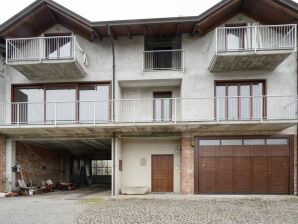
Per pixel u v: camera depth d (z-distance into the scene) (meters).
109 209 10.08
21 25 14.12
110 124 13.01
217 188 13.80
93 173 27.03
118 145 14.64
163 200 12.09
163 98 14.03
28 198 13.29
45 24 14.85
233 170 13.84
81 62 14.01
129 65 14.64
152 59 14.98
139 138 14.88
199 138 14.10
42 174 18.02
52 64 13.34
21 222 8.27
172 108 15.15
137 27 13.89
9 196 13.92
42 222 8.24
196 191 13.80
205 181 13.85
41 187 16.36
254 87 14.20
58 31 14.95
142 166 15.20
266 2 13.12
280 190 13.59
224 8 13.27
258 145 13.86
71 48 13.35
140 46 14.73
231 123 12.54
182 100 14.11
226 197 12.74
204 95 14.15
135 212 9.53
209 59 14.05
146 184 15.09
